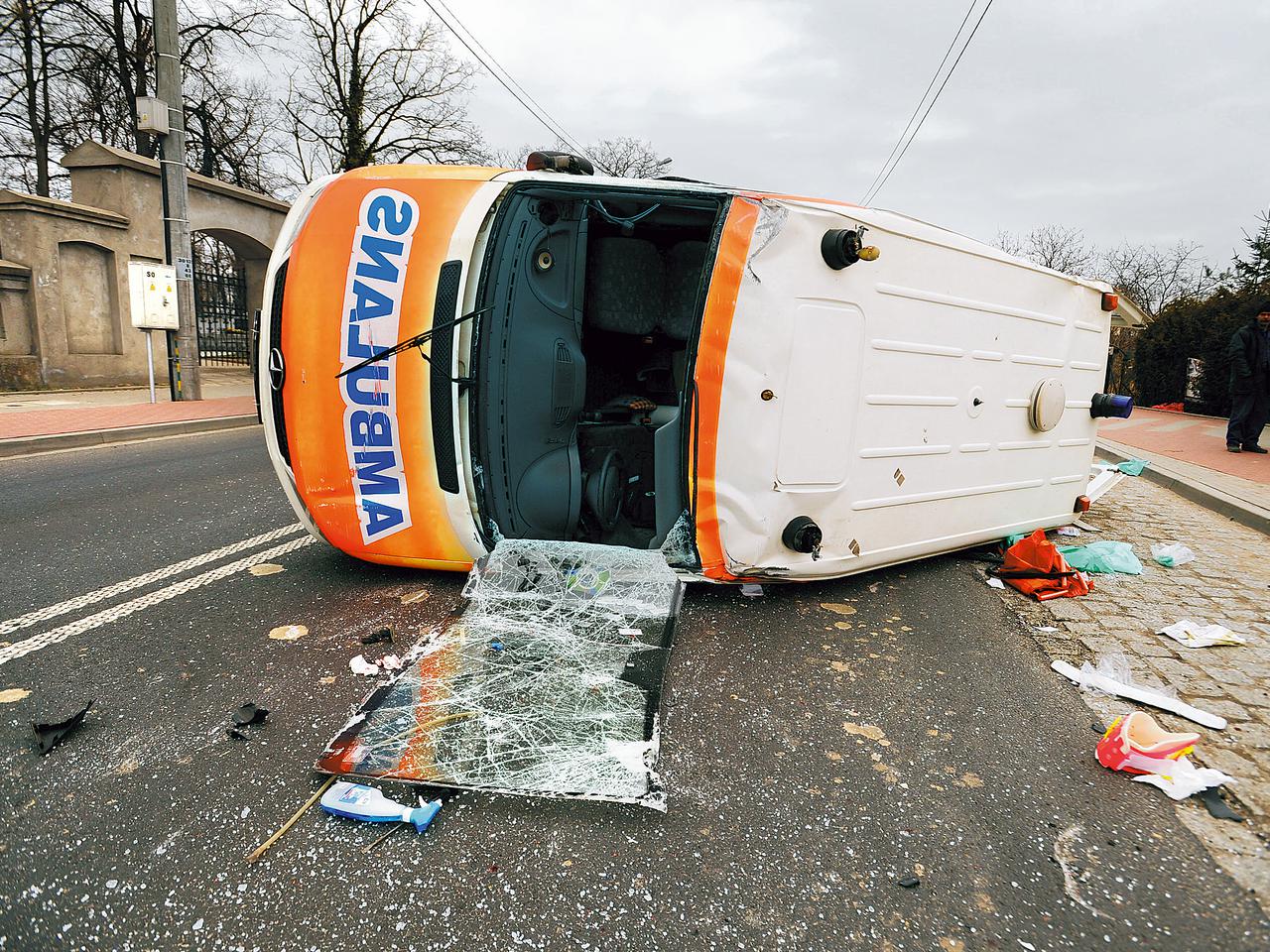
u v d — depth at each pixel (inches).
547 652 105.6
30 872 65.0
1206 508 229.6
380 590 133.7
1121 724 86.7
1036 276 156.3
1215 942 60.5
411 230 121.9
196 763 81.4
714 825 73.6
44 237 469.7
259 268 733.3
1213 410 525.0
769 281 117.3
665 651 107.2
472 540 127.8
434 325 120.0
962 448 148.8
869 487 133.8
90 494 212.2
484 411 122.6
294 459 128.8
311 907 62.1
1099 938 60.8
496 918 61.5
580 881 65.8
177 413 398.3
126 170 518.0
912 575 153.5
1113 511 222.7
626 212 142.7
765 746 88.0
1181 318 577.0
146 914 60.9
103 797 75.3
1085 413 178.1
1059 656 114.7
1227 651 116.7
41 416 353.4
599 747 83.4
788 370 119.9
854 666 109.7
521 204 127.1
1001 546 170.7
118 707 92.7
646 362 173.2
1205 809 77.9
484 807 75.0
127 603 126.8
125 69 780.0
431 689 95.0
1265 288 520.7
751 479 121.4
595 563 123.4
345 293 122.7
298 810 74.0
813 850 70.5
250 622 119.3
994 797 79.4
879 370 130.3
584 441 144.3
